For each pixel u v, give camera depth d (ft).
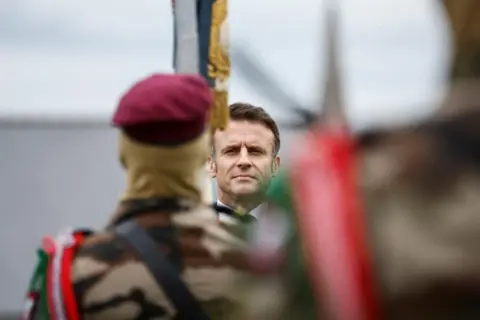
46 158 96.37
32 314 21.68
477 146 10.63
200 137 21.68
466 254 10.30
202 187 21.88
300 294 10.85
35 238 94.94
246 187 32.53
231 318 12.36
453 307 10.37
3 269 94.22
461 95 10.93
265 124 32.86
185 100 21.40
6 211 93.66
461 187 10.51
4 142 96.73
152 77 21.75
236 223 21.67
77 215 94.48
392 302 10.52
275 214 11.12
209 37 32.45
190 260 20.95
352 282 10.56
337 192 10.75
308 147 10.98
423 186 10.57
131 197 21.72
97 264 21.26
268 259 11.12
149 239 21.20
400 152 10.76
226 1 32.42
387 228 10.55
